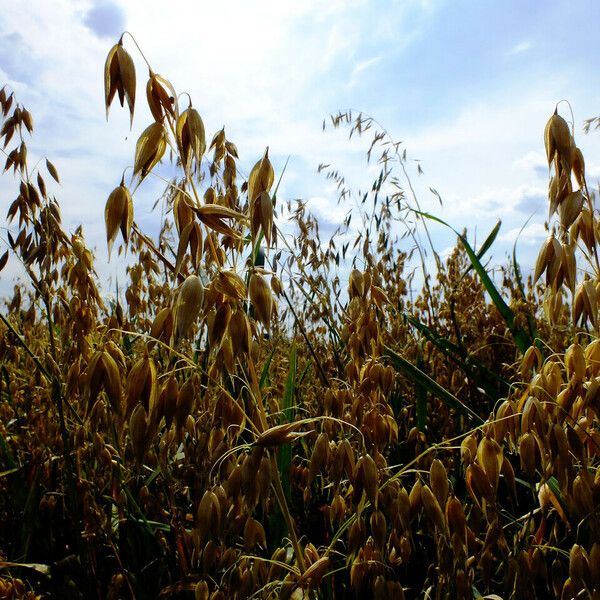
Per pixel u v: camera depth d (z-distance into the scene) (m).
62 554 2.75
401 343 4.12
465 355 3.39
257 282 1.49
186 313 1.38
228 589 1.65
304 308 4.66
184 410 1.56
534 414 1.54
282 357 4.12
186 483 2.78
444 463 2.84
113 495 2.42
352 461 1.72
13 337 3.38
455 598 1.77
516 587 1.75
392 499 1.79
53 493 2.68
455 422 3.41
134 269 3.67
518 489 2.73
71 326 2.71
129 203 1.61
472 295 5.05
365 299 2.38
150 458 2.64
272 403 2.53
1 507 2.93
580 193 1.76
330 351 3.78
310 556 1.79
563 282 1.82
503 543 1.83
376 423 2.02
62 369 2.90
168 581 2.43
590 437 1.61
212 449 1.99
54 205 2.92
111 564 2.65
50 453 2.84
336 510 1.92
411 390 3.68
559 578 1.89
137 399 1.57
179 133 1.54
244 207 3.04
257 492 1.53
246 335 1.54
